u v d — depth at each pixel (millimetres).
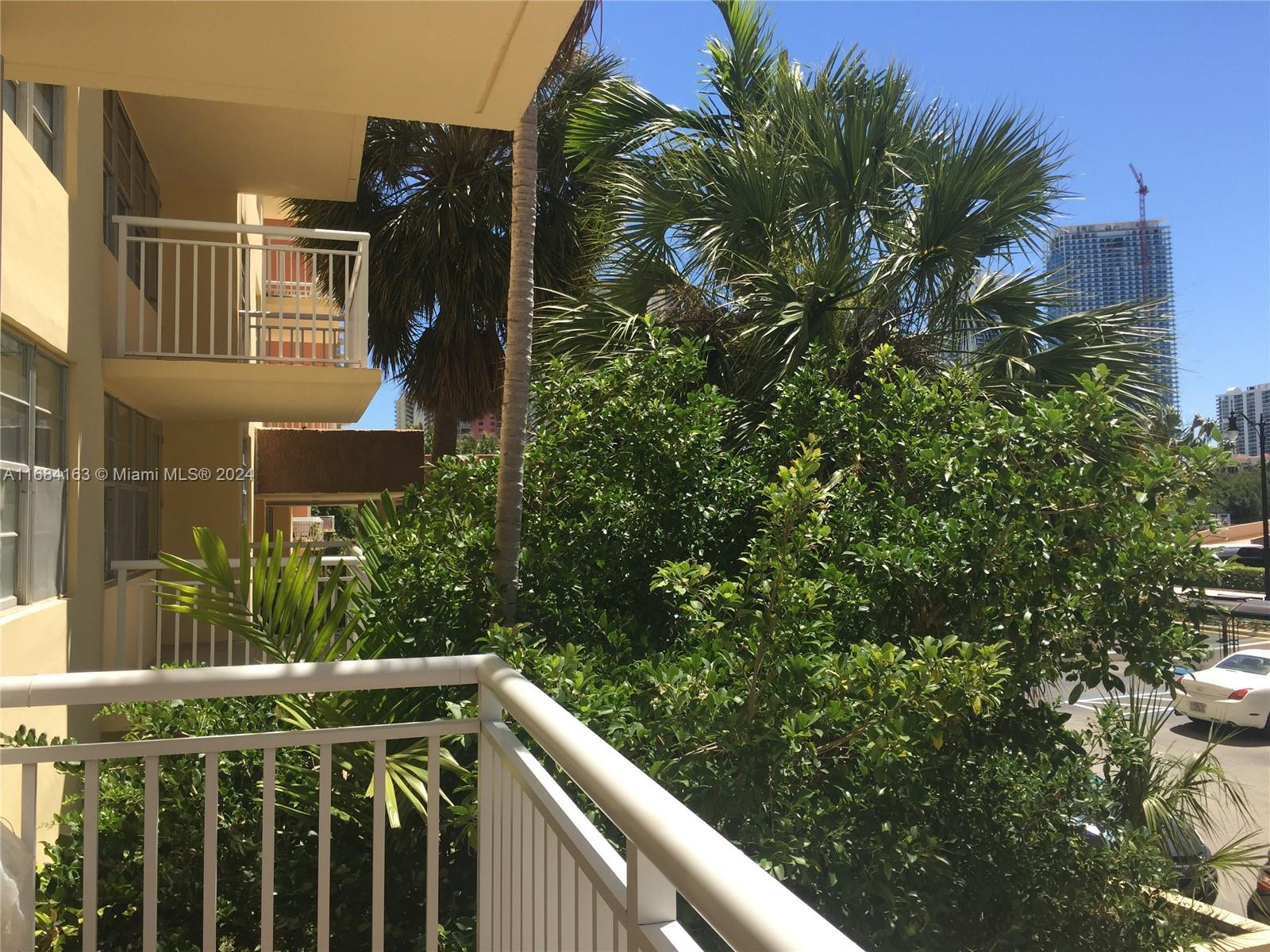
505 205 11672
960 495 3803
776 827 2914
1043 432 3701
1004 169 6066
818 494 3164
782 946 634
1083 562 3637
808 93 6742
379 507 4324
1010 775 3879
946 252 6098
